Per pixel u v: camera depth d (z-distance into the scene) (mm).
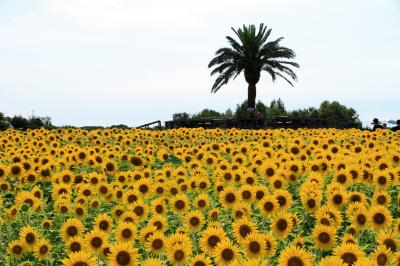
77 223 7465
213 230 6375
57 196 9898
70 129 23031
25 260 7539
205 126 40250
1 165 11562
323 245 6438
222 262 5875
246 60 52094
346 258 5285
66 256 7539
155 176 11680
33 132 21750
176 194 9617
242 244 6320
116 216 8500
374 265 4984
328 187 8867
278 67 51938
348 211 7602
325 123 40750
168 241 6359
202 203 8859
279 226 6910
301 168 10930
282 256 5293
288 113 73500
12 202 11164
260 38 52312
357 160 11570
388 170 10117
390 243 6066
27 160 12859
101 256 6570
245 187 8766
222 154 16594
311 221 8414
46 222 8414
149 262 5559
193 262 5770
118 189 9891
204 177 10617
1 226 8750
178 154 15781
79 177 11484
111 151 15461
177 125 39938
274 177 9844
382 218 7184
